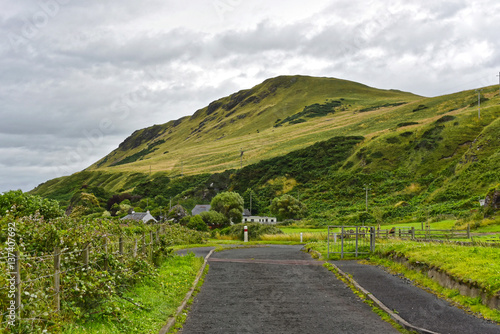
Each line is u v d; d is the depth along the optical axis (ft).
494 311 29.55
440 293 37.01
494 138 284.41
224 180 414.82
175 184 443.73
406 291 38.27
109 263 32.58
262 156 498.28
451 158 319.68
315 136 543.39
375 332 27.09
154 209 345.51
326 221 238.68
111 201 387.34
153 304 30.91
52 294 23.61
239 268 53.93
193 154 629.51
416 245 54.13
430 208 222.48
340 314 31.42
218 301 35.53
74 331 22.91
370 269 51.21
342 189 319.88
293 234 123.24
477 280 32.86
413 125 415.85
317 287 41.42
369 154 352.28
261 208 333.21
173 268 47.44
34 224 29.96
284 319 30.07
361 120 595.88
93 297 27.30
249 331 27.27
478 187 238.68
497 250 45.39
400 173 320.70
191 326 28.35
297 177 367.45
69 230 29.37
